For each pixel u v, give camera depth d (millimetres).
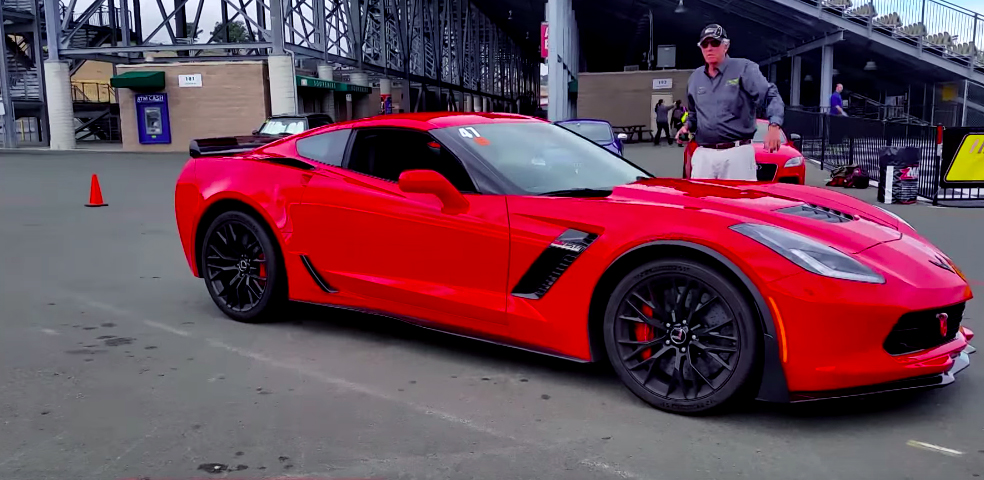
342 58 34500
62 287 5977
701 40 5773
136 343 4461
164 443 3068
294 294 4645
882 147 12570
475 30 61500
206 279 5016
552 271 3574
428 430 3195
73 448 3023
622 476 2773
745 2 24766
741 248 3074
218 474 2795
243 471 2818
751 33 31078
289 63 27219
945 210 10266
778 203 3561
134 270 6660
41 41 30484
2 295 5699
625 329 3432
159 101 28094
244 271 4848
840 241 3189
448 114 4586
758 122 11969
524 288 3676
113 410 3420
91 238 8422
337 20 34750
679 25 35938
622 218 3414
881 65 26359
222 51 37375
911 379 3070
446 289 3943
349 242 4316
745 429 3174
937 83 25266
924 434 3105
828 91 25219
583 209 3541
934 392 3564
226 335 4625
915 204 10945
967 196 11586
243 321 4898
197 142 5262
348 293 4391
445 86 51750
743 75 5742
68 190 13680
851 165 13484
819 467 2826
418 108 47219
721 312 3176
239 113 28109
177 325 4852
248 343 4457
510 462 2893
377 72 39094
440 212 3943
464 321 3898
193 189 5055
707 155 5992
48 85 28359
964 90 23359
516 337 3734
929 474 2764
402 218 4074
